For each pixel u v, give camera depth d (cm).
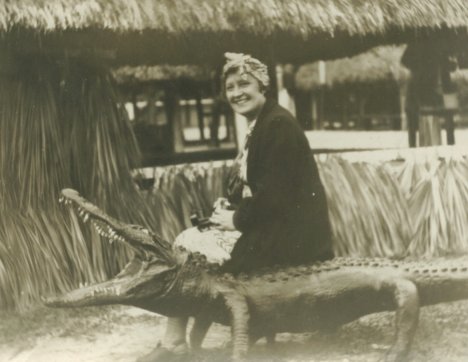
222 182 757
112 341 564
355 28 744
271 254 512
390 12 762
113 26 634
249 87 532
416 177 825
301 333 563
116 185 702
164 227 718
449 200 817
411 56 1012
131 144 723
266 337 533
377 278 500
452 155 838
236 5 699
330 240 534
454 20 796
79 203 467
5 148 659
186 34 691
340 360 511
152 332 583
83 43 686
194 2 685
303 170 516
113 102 710
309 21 724
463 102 1369
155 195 727
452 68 999
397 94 2097
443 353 513
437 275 512
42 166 670
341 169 806
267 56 888
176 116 1409
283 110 524
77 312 632
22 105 666
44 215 666
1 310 625
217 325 610
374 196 805
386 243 801
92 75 698
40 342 562
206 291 491
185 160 1256
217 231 547
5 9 599
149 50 948
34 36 642
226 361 506
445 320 588
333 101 2167
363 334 564
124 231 469
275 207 507
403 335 484
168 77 1409
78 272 664
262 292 503
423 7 783
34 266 645
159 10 661
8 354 541
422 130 1038
